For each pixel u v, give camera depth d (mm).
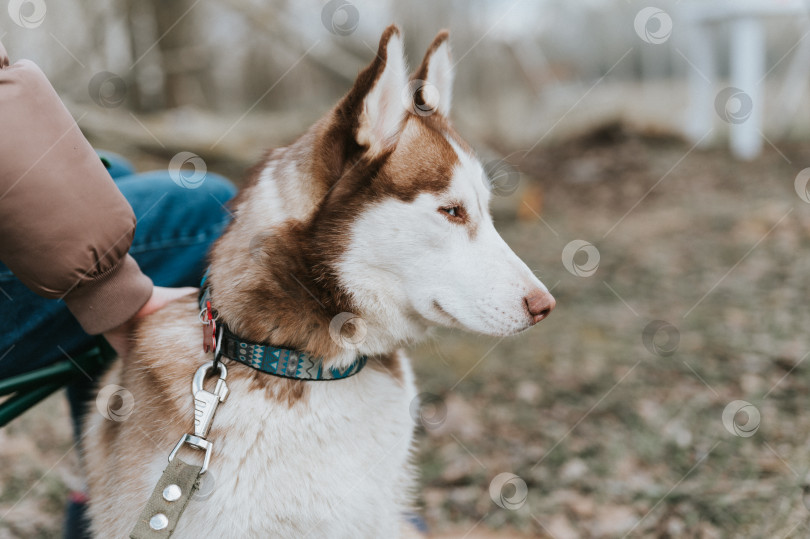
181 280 2016
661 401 3104
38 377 1749
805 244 4859
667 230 5660
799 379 3029
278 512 1550
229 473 1528
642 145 8969
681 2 8703
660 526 2236
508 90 10719
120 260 1574
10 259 1437
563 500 2510
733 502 2225
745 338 3588
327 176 1683
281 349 1609
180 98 8688
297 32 6891
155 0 8289
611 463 2695
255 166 1871
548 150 9062
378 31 7223
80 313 1596
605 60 13812
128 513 1571
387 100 1688
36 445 3012
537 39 12547
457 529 2418
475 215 1771
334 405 1640
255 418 1566
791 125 8367
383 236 1689
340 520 1615
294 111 9312
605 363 3594
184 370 1626
